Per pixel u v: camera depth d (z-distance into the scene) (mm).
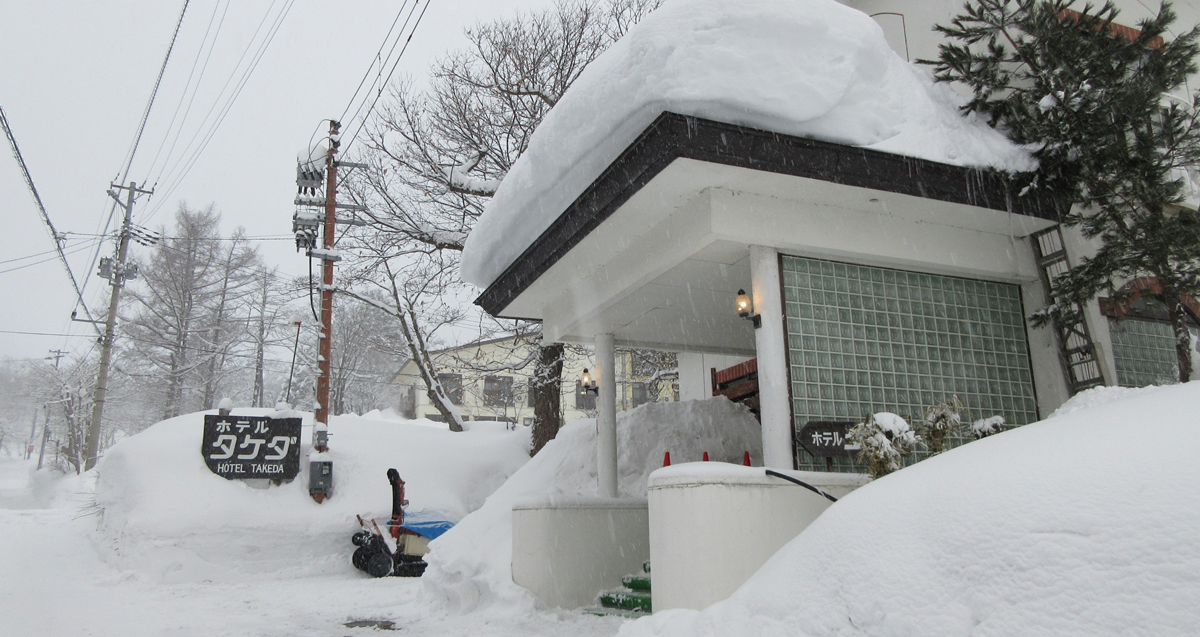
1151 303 7617
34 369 46594
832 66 6047
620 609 7289
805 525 5523
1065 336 7844
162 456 14211
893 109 6602
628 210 7070
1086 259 7137
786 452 6562
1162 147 7035
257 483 14406
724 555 5191
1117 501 2826
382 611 8508
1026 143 7141
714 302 9031
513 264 8781
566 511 7836
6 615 7863
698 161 5875
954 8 9430
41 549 13641
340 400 39781
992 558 2992
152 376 34781
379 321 38000
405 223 17656
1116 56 7066
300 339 37719
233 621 7867
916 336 7504
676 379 22500
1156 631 2355
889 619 3131
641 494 9648
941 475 3695
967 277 7953
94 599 9578
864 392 7102
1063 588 2688
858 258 7262
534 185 7309
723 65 5664
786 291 7016
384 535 13391
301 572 13133
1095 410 3875
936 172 6617
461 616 7723
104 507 14070
